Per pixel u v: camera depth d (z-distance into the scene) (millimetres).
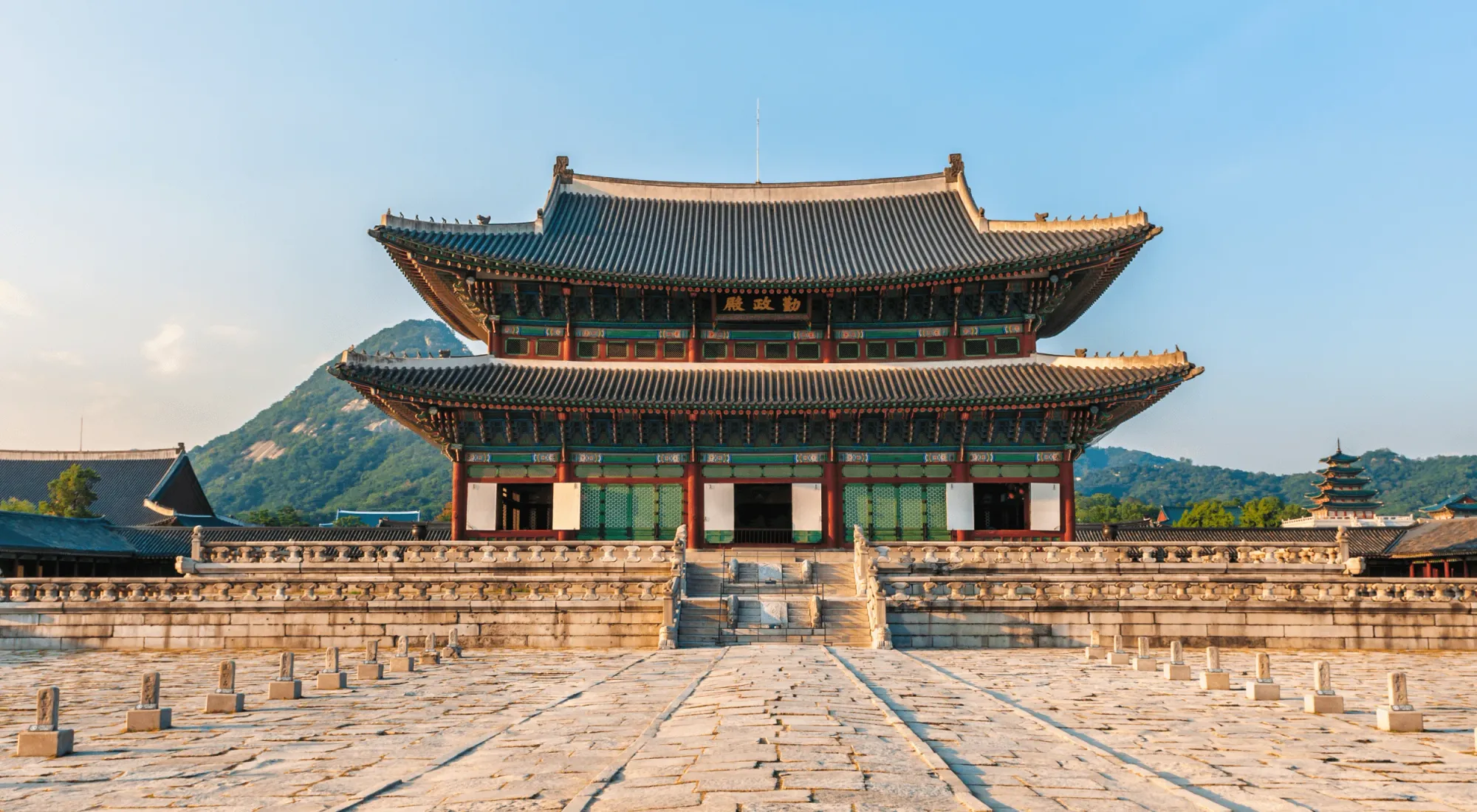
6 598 45719
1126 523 86812
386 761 19156
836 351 65438
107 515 108250
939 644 44312
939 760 16922
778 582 51344
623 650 43344
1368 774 18406
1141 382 57969
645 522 62094
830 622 45281
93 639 45000
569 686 30516
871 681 29594
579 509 61688
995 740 19984
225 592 45781
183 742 21578
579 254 66250
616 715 23750
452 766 18469
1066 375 61750
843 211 75750
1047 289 63344
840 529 61969
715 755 16891
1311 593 45438
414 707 26391
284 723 24078
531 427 62219
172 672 36719
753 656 36156
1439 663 39250
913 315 65438
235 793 16641
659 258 67438
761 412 60281
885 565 52875
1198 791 16812
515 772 17516
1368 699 28609
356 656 41625
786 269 66312
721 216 75438
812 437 62781
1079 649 43906
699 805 13586
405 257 62906
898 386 61719
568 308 64250
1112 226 63562
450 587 45656
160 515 105812
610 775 16188
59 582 45812
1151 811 14492
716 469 62594
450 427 61562
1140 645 35719
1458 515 103812
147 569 79938
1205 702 27391
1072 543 54469
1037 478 61781
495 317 64375
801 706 22500
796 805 13422
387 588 45656
